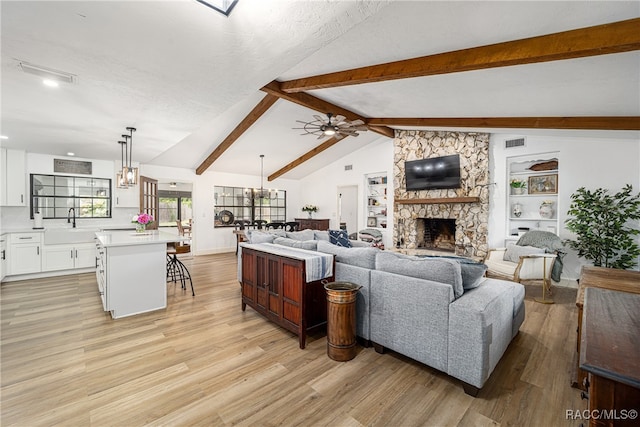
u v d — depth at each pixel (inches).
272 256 115.0
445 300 80.4
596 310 48.6
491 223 226.1
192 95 102.6
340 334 92.2
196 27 63.2
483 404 72.6
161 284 139.3
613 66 86.6
